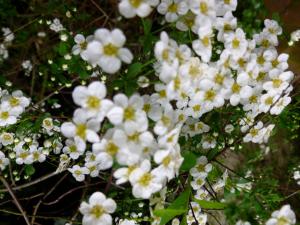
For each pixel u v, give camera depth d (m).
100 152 0.07
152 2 0.07
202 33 0.07
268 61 0.09
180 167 0.08
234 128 0.10
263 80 0.09
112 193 0.10
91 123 0.07
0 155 0.10
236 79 0.09
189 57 0.07
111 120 0.07
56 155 0.11
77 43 0.09
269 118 0.10
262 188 0.09
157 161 0.07
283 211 0.07
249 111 0.10
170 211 0.08
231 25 0.08
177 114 0.08
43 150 0.10
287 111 0.10
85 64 0.10
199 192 0.10
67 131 0.07
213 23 0.08
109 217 0.08
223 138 0.10
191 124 0.09
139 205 0.10
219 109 0.10
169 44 0.07
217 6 0.08
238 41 0.08
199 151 0.10
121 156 0.07
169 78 0.07
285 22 0.11
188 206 0.09
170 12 0.08
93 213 0.08
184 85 0.07
